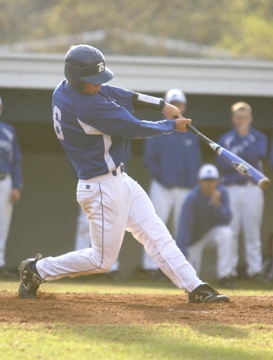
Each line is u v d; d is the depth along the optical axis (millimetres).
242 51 82000
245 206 27609
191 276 13711
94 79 12703
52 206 39969
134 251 38969
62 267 13859
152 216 13602
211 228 25391
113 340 9992
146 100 13641
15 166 27453
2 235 27375
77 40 74375
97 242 13398
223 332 10750
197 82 30672
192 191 25438
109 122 12734
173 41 76062
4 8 84875
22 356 9039
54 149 39250
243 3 83438
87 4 79312
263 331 10992
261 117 32094
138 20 79938
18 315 11883
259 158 27266
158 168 27656
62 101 13031
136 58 30266
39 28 83062
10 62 30031
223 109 31891
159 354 9219
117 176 13188
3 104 31141
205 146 36281
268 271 29406
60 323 11102
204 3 82438
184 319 11844
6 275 27125
